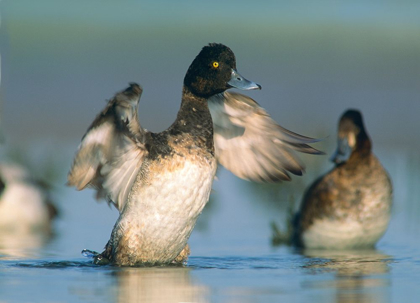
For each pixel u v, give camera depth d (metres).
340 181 10.99
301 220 11.21
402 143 20.36
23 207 13.27
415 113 24.06
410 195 14.78
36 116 24.33
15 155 16.77
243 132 9.73
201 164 8.77
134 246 8.73
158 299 7.18
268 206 14.34
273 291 7.48
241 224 12.82
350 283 7.89
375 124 22.67
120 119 8.16
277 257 9.84
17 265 9.04
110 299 7.16
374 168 11.04
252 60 31.77
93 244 11.25
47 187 14.27
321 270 8.76
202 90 9.04
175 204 8.66
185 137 8.82
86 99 27.05
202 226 12.68
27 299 7.14
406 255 10.06
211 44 9.17
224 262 9.38
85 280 8.04
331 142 16.02
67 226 12.98
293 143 9.60
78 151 8.18
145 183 8.62
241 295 7.32
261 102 25.66
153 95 27.03
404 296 7.26
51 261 9.37
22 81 28.70
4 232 12.72
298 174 9.75
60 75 29.86
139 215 8.67
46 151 18.27
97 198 8.78
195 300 7.12
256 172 9.92
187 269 8.77
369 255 10.09
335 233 10.97
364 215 10.91
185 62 32.41
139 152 8.64
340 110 24.88
